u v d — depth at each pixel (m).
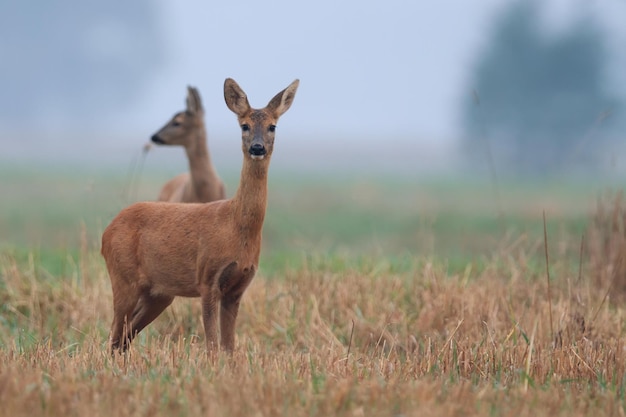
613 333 20.84
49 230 49.16
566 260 26.03
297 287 23.81
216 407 13.15
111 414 13.10
